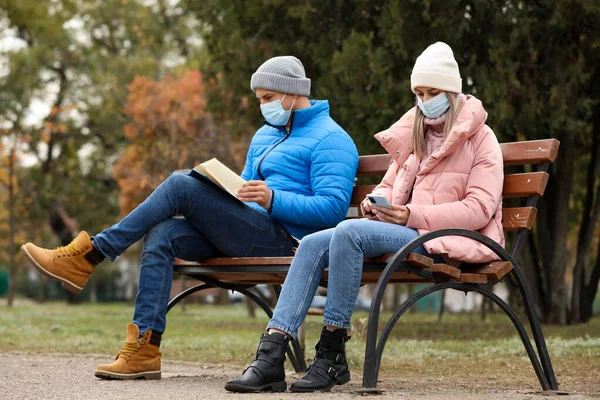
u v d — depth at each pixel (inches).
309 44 899.4
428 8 778.2
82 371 386.0
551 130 831.7
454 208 300.8
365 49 823.1
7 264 3127.5
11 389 303.9
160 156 1437.0
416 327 889.5
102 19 2311.8
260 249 338.3
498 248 299.9
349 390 319.6
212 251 339.6
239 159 1326.3
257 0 918.4
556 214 962.7
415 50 804.6
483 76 796.0
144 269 326.6
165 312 334.3
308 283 290.4
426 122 323.3
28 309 1611.7
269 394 277.9
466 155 311.4
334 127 361.4
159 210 321.7
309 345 546.0
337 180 349.1
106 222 2501.2
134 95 1497.3
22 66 2091.5
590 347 537.0
